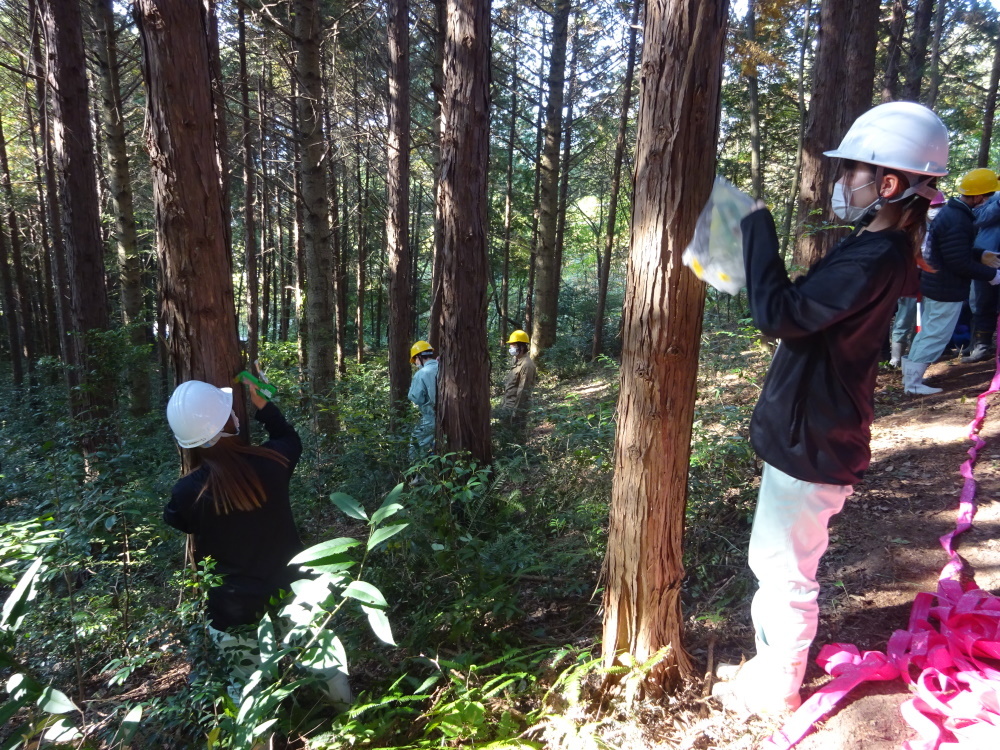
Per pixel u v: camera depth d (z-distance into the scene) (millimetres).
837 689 2305
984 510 3662
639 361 2303
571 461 5180
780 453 1994
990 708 2035
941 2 15758
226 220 3510
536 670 2947
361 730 2436
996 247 5707
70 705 2199
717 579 3705
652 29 2166
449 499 4496
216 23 8391
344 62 14719
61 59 7301
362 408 8062
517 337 8789
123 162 10078
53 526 3533
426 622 3348
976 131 18109
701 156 2143
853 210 1916
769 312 1769
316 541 5070
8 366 19734
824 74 7070
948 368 6277
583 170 24500
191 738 2992
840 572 3375
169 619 3070
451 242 5758
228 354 3469
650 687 2469
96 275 7758
